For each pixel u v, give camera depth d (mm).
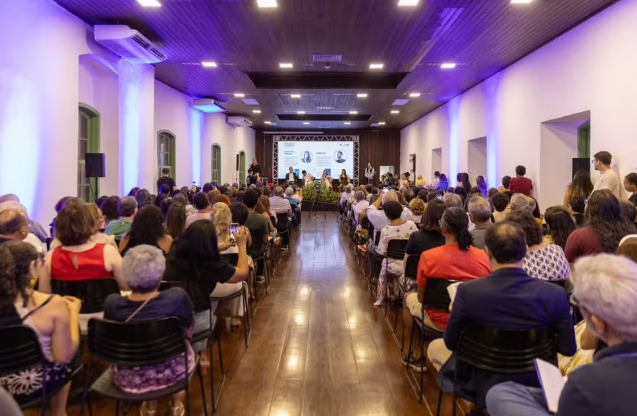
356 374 3273
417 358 3518
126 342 2016
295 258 7695
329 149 21203
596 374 1052
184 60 8500
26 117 5020
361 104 13781
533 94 7758
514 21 6254
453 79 10133
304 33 6836
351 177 21188
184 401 2867
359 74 10109
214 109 12828
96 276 2627
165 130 10672
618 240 2781
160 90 10359
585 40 6125
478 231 3512
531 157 7859
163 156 10820
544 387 1555
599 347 1769
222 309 4156
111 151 7469
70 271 2594
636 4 5090
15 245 1933
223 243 3787
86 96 6852
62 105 5691
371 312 4730
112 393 2078
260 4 5664
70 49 5875
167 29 6676
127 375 2092
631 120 5195
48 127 5398
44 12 5312
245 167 19250
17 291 1900
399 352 3670
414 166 17719
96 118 7145
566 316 1882
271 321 4445
